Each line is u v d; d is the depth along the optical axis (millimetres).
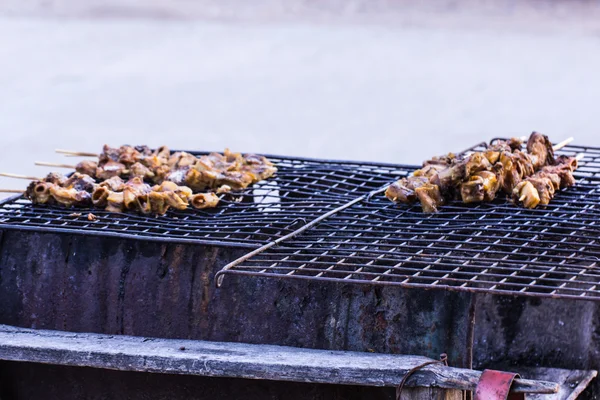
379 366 4016
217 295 4805
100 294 4961
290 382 4500
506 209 5086
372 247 4672
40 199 5297
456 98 16812
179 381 4668
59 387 4844
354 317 4621
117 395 4770
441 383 3893
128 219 5043
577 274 3904
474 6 36156
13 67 20484
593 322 6164
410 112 15625
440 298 4504
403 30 29391
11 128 14227
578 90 17016
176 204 5121
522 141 6176
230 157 6160
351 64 21828
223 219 5031
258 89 18438
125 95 17438
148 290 4895
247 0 38750
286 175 5965
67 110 15805
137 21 31391
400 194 5156
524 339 6355
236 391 4598
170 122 14969
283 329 4719
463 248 4512
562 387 5785
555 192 5504
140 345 4441
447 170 5227
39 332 4750
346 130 14383
